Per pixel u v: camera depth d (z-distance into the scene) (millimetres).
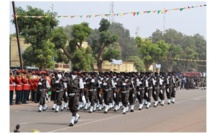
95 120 14711
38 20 30266
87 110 18625
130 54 83000
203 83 47562
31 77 21422
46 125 13203
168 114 16703
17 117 15234
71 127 12805
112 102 19203
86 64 39562
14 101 21000
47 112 17312
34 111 17531
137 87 18938
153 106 20750
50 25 31062
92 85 17734
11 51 42375
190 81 43281
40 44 31016
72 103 13289
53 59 37000
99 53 45062
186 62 81812
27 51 35219
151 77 20438
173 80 22484
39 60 31297
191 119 14906
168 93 21984
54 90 18531
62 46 38938
